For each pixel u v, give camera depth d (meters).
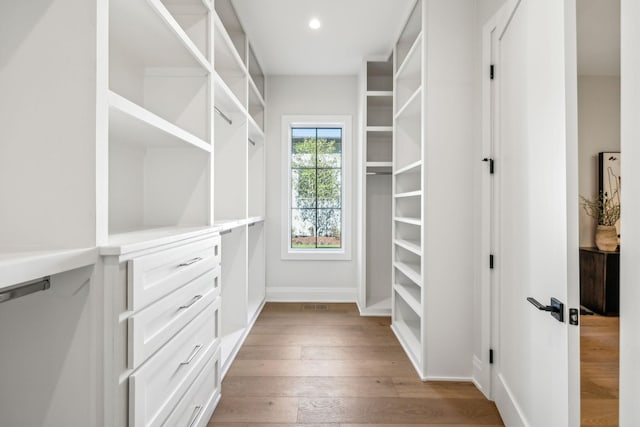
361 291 3.43
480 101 2.02
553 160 1.16
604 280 2.99
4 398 0.92
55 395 0.91
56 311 0.91
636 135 0.77
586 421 1.60
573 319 1.05
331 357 2.42
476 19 2.08
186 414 1.39
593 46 2.56
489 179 1.89
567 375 1.06
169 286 1.19
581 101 3.10
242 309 2.76
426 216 2.10
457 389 2.00
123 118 1.11
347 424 1.66
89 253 0.88
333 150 4.01
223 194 2.75
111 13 1.25
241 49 2.86
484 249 1.94
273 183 3.89
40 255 0.76
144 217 1.75
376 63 3.53
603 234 3.09
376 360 2.38
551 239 1.18
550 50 1.18
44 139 0.91
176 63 1.71
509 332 1.64
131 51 1.58
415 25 2.68
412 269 2.67
